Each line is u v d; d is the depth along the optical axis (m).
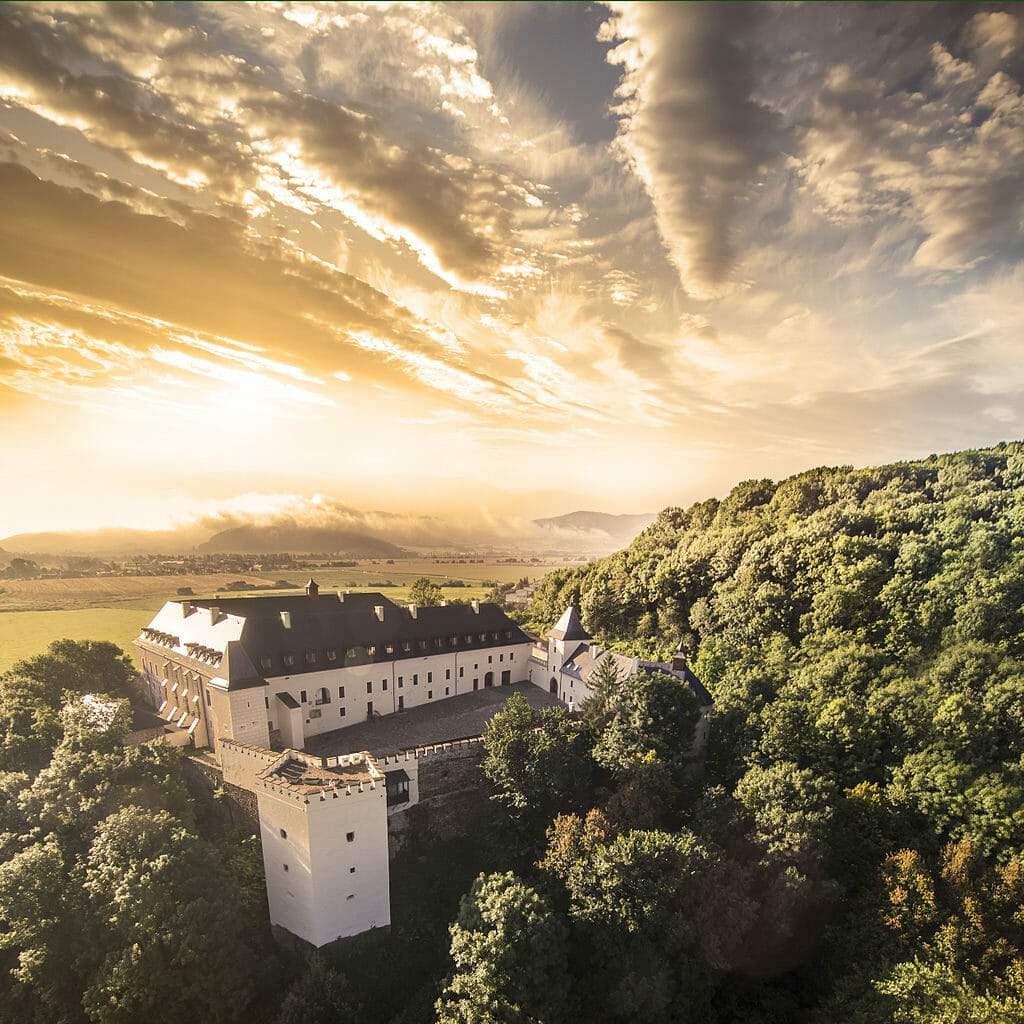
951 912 46.94
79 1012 42.66
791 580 96.69
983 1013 38.78
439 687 87.69
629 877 46.97
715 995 50.09
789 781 55.47
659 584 112.38
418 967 48.84
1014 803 51.47
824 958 50.25
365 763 53.94
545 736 60.91
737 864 50.91
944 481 108.31
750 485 140.00
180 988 41.47
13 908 42.47
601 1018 44.53
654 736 60.44
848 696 68.31
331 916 47.19
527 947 42.31
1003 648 70.00
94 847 46.12
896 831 54.84
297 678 71.75
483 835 60.09
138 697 87.50
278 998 44.84
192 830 52.78
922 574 85.12
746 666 81.00
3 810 51.97
